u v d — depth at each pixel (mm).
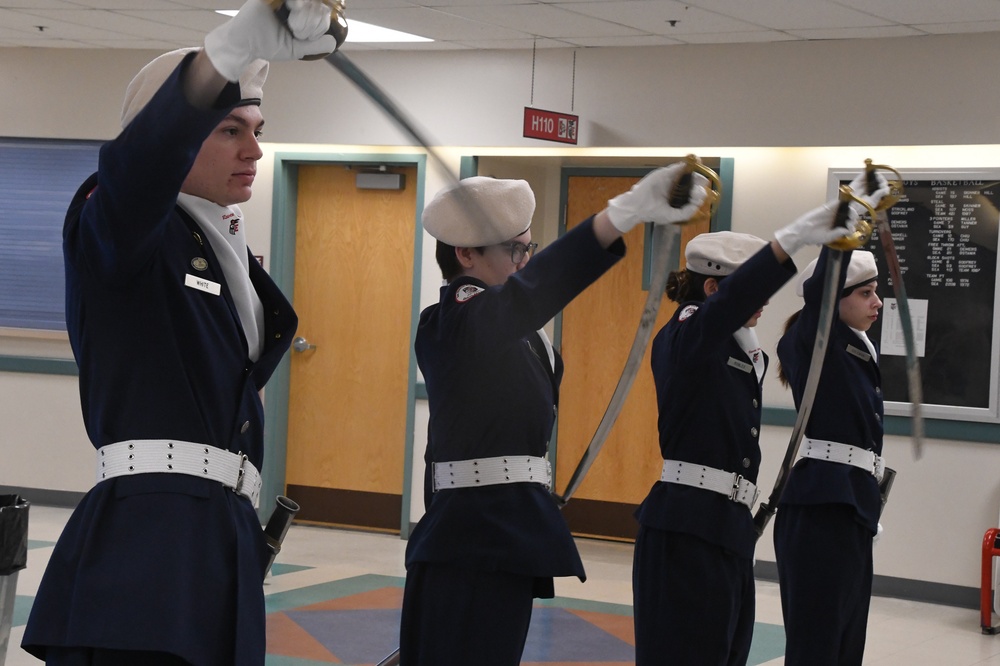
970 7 5418
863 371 3691
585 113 6738
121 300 1718
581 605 5793
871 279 3648
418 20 6160
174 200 1551
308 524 7684
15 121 7859
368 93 1490
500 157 7152
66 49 7754
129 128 1496
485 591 2422
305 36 1419
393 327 7504
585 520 7512
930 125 6121
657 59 6609
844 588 3520
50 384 7934
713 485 3115
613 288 7406
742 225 6609
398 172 7398
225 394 1809
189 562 1710
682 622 3064
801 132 6355
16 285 7945
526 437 2494
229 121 1816
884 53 6195
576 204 7453
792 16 5715
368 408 7566
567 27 6176
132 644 1639
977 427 6137
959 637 5535
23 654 4387
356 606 5555
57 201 7840
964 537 6180
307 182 7629
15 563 3523
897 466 6312
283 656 4664
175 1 6102
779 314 6562
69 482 7902
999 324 6090
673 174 1650
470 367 2381
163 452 1738
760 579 6711
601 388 7449
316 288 7637
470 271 2576
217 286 1810
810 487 3557
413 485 7332
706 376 3135
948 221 6191
